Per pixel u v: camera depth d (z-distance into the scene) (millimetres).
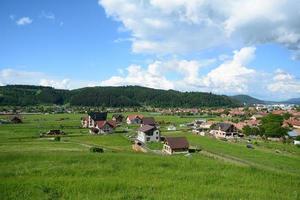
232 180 38219
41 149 79438
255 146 104188
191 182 36125
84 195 29812
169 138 90375
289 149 99188
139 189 32250
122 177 37375
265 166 68938
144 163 44781
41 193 30000
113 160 45812
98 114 162750
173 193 31141
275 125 124875
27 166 41656
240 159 77688
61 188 31578
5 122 175000
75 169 40094
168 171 41000
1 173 37594
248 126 137500
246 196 31141
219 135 136500
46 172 38438
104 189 31719
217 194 31344
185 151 89125
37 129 144375
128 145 102250
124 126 172750
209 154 85188
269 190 34844
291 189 36031
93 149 71938
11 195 29219
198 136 128875
